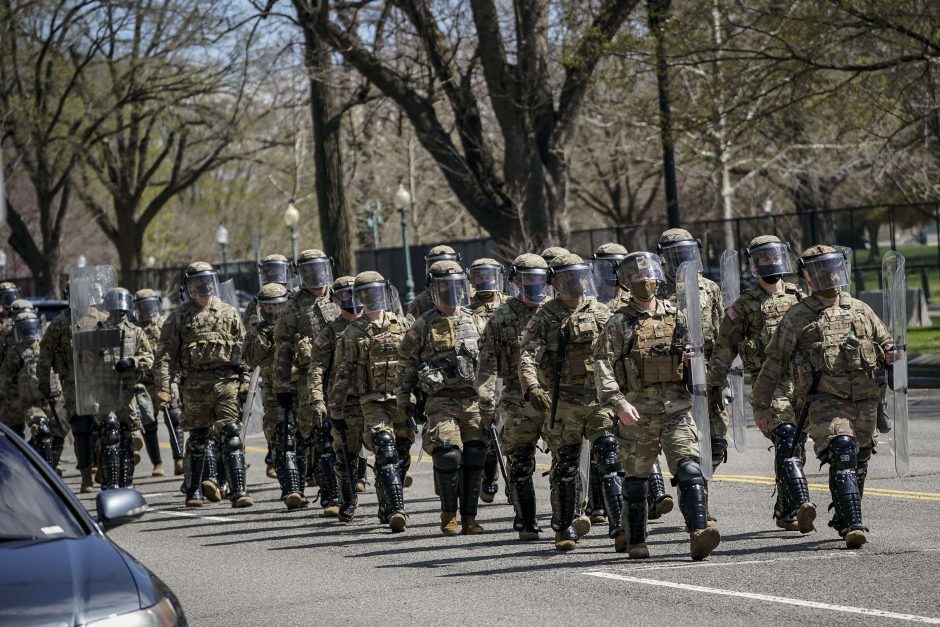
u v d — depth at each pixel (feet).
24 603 41.22
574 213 598.34
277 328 112.37
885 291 84.74
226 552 93.45
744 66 232.53
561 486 84.12
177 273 449.06
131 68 386.52
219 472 124.77
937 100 234.99
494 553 86.02
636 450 77.36
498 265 101.50
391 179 578.25
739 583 71.51
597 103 275.39
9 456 51.42
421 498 116.88
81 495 132.36
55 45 381.60
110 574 43.91
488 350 87.71
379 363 97.66
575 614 66.74
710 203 486.38
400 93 280.31
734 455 131.13
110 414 125.90
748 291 90.33
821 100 236.02
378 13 289.12
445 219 598.75
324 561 87.35
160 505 122.01
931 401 171.32
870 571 72.84
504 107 272.10
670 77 247.29
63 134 421.18
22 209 549.95
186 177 438.81
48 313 194.18
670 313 76.07
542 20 270.46
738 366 101.19
